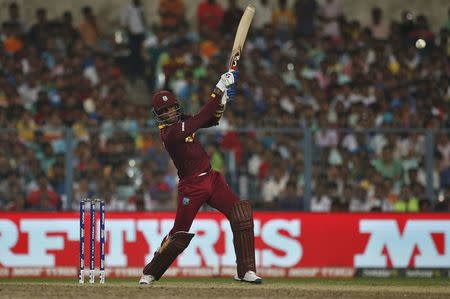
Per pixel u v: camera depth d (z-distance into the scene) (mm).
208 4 81062
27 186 56094
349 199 57062
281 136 56688
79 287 36719
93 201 39812
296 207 56375
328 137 56844
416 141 57312
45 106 68250
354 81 73000
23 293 34875
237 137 56469
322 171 56844
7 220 53750
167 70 74500
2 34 77938
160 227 54000
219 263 53781
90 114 69312
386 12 86000
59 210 55969
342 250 54656
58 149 56125
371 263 54688
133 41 79188
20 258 53688
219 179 38406
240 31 38469
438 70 76000
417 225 54938
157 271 38688
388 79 74062
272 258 54344
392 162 57312
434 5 86250
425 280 51562
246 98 70312
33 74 73438
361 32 79938
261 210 56125
